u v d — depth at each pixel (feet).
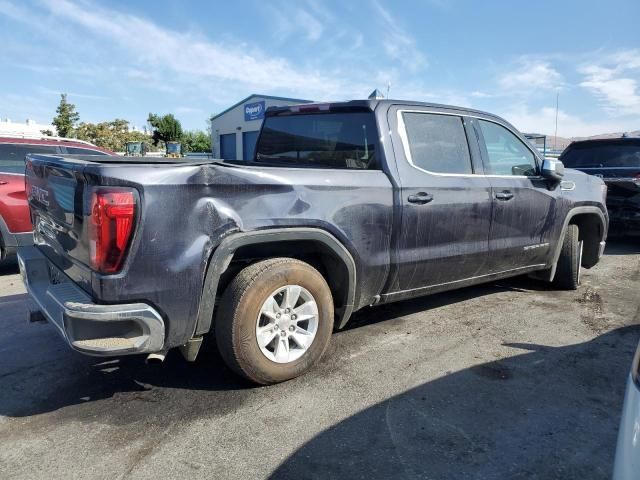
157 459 8.57
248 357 10.48
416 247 13.00
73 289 9.80
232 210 9.91
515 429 9.53
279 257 11.32
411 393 10.85
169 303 9.32
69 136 102.17
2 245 21.57
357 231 11.75
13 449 8.84
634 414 5.21
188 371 11.89
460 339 13.91
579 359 12.64
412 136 13.26
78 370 11.96
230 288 10.42
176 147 98.68
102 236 8.74
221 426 9.57
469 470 8.35
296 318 11.18
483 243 14.64
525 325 15.07
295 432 9.39
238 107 90.53
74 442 9.05
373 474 8.23
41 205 11.71
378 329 14.65
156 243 9.07
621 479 5.07
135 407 10.27
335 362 12.38
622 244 29.86
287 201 10.59
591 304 17.20
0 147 21.54
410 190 12.67
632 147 28.14
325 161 14.01
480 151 14.79
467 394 10.83
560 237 17.39
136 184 8.84
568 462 8.58
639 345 5.85
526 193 15.74
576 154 30.22
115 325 9.02
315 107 14.34
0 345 13.48
